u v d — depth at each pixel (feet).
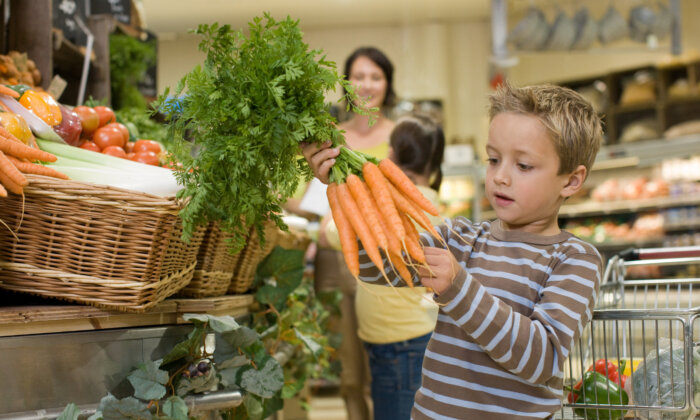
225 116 4.58
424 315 8.55
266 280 8.07
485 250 4.91
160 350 5.19
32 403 4.57
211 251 6.08
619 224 22.15
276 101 4.43
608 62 25.53
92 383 4.83
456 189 22.34
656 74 22.97
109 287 4.84
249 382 5.50
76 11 9.68
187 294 6.08
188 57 27.48
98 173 5.29
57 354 4.68
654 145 20.63
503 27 16.74
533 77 26.68
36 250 4.90
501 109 4.63
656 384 5.44
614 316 5.26
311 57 4.57
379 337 8.61
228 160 4.65
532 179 4.50
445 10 26.73
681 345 5.73
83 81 9.22
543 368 4.17
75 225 4.83
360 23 27.89
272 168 4.78
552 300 4.41
